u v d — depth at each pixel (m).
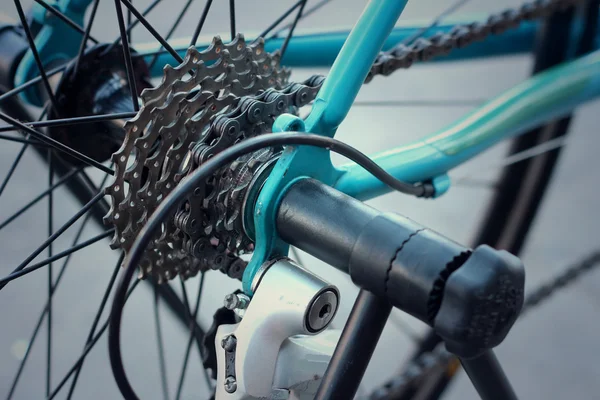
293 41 1.25
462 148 1.04
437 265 0.56
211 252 0.77
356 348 0.62
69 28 1.05
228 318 0.80
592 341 1.72
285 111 0.79
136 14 0.82
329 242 0.66
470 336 0.56
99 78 0.93
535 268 1.87
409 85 2.57
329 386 0.63
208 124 0.77
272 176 0.71
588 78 1.18
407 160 0.97
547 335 1.74
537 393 1.60
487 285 0.55
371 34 0.73
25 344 1.69
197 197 0.74
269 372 0.71
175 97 0.74
